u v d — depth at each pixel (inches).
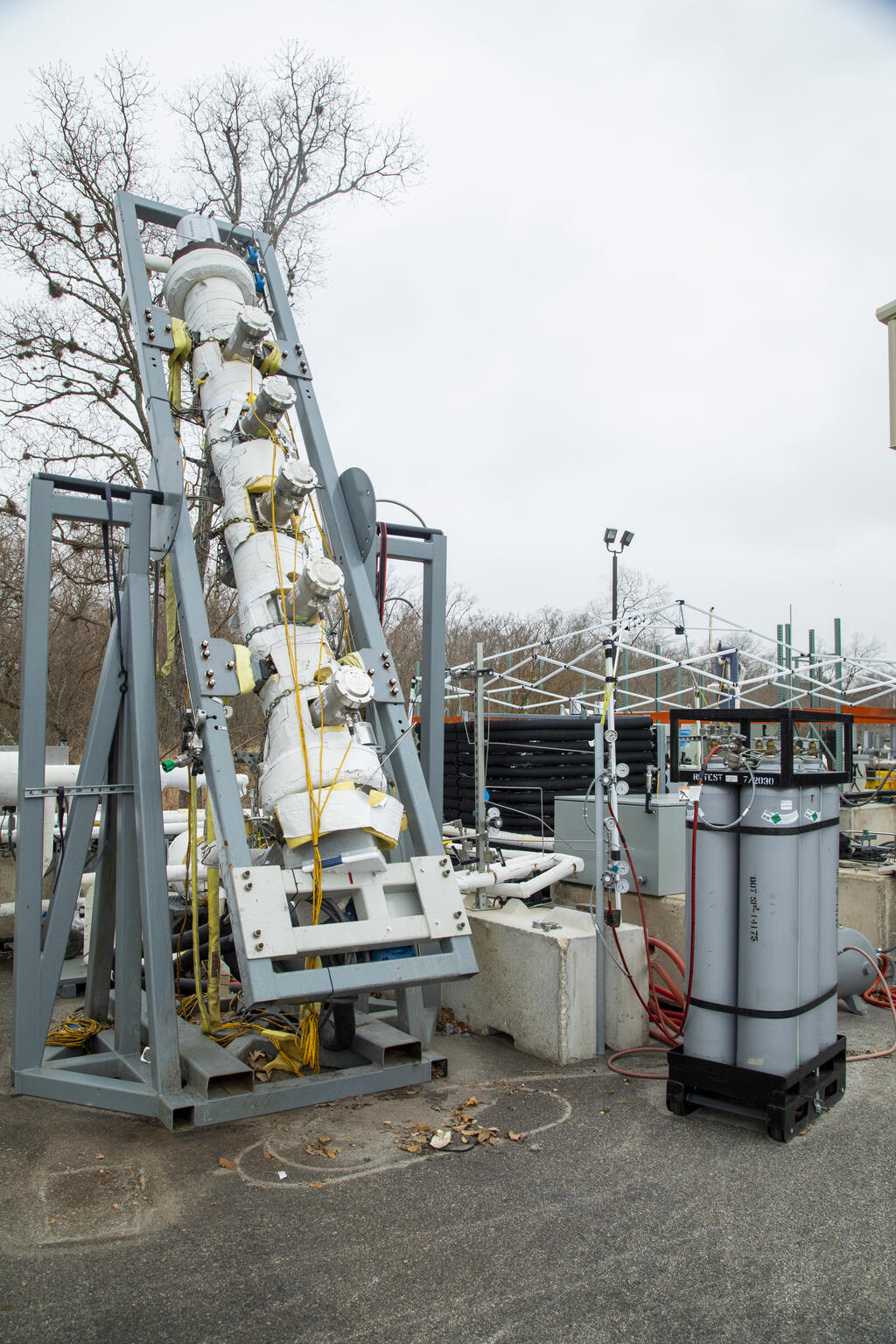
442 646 235.8
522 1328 109.3
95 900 219.9
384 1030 199.8
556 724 331.3
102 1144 160.2
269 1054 196.2
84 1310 112.6
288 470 188.7
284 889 160.7
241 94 673.0
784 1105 160.6
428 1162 153.2
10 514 623.2
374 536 211.9
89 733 200.1
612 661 214.8
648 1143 161.3
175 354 221.9
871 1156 156.6
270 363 224.5
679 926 241.4
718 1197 141.5
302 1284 118.0
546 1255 125.0
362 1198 140.7
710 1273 120.9
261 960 152.0
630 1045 211.8
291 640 185.5
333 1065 192.4
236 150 685.3
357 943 162.2
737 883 171.8
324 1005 190.5
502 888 235.5
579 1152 157.4
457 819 343.3
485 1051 210.8
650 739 325.1
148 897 180.2
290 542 203.6
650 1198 141.1
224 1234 130.3
